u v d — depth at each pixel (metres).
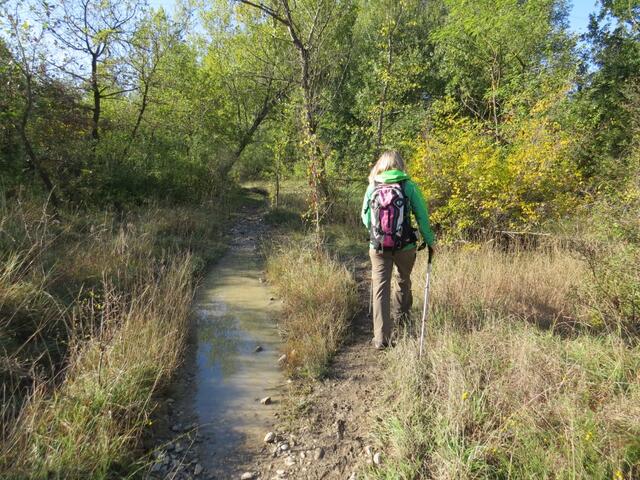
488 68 11.91
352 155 10.89
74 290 4.84
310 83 10.87
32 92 8.12
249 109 17.81
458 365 3.23
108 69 11.34
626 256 3.73
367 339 4.57
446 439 2.64
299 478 2.74
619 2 9.82
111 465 2.60
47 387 3.26
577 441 2.40
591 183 6.75
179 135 13.20
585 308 4.11
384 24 10.52
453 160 7.10
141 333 3.86
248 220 11.70
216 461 2.88
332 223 9.98
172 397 3.59
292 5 11.34
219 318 5.32
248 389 3.74
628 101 8.16
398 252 4.08
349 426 3.21
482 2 10.88
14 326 3.84
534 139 7.11
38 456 2.40
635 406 2.62
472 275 5.11
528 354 3.26
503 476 2.40
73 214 8.40
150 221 8.91
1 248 4.85
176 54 12.79
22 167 8.15
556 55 11.06
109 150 10.90
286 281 6.09
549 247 6.15
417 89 14.26
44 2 9.24
